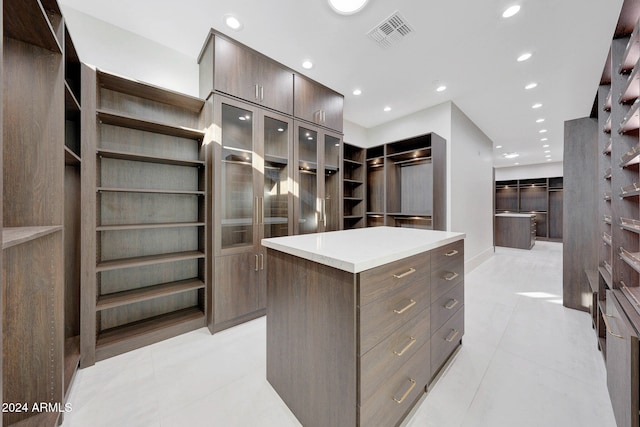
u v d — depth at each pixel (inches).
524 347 76.4
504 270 167.9
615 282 62.5
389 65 107.6
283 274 55.6
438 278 62.4
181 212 96.7
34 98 49.3
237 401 56.2
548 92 132.8
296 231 110.5
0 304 27.5
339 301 42.6
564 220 107.6
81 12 78.7
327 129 126.3
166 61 93.7
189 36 89.2
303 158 117.7
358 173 170.4
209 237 90.9
